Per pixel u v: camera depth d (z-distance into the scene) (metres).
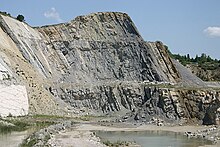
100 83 122.31
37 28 129.88
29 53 113.00
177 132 75.44
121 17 144.00
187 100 93.06
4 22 112.69
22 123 73.44
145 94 115.12
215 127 79.50
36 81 102.38
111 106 114.44
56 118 88.75
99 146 52.69
